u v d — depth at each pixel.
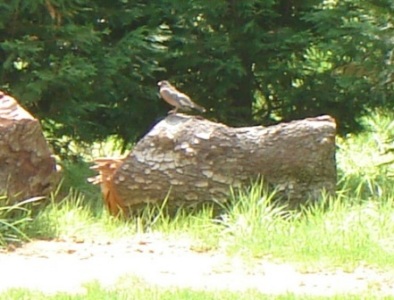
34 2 14.43
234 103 16.53
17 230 11.06
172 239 11.45
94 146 17.30
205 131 12.01
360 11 15.11
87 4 15.50
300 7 16.30
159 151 11.91
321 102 16.17
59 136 15.49
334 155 12.37
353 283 9.76
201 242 11.27
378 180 14.84
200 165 11.93
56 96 14.93
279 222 11.52
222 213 11.93
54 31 14.77
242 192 11.97
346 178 14.65
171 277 9.84
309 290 9.43
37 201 11.60
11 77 14.88
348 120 16.34
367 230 11.20
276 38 15.81
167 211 11.99
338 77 15.76
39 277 9.72
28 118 11.40
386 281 9.84
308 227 11.38
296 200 12.11
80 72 14.35
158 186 11.91
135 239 11.45
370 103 15.86
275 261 10.55
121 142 16.48
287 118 16.47
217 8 15.73
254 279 9.85
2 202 11.24
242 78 16.31
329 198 12.26
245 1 15.74
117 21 15.74
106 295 8.84
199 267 10.28
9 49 14.27
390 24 14.83
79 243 11.24
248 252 10.76
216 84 16.27
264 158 12.03
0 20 14.59
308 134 12.15
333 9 15.20
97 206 12.95
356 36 14.77
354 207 12.09
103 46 15.45
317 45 15.76
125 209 12.05
